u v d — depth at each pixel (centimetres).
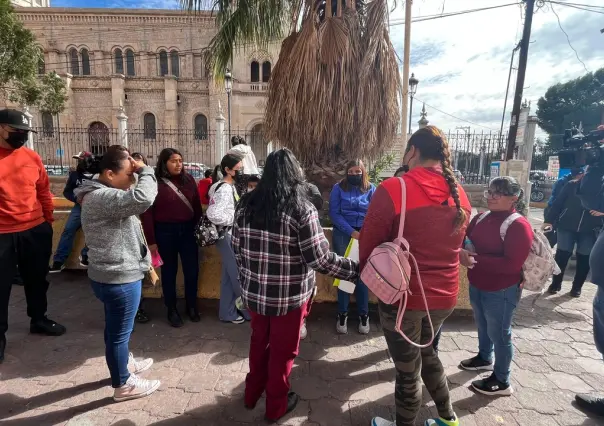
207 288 420
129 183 240
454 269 192
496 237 246
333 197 359
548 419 238
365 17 445
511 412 244
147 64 3048
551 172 1585
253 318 229
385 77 448
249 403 241
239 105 2920
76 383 268
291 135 464
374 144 475
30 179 313
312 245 202
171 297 364
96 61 3052
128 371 251
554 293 476
